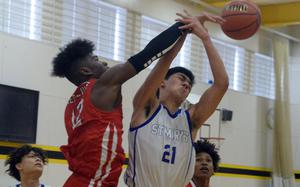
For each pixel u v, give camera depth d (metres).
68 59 2.96
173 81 2.99
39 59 7.21
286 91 11.53
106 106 2.72
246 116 10.88
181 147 2.92
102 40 8.27
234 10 3.50
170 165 2.88
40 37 7.36
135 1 8.81
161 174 2.87
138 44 8.80
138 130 2.86
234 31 3.51
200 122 3.06
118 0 8.53
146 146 2.84
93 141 2.68
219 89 3.06
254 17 3.48
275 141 11.33
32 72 7.12
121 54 8.52
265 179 11.22
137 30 8.81
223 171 10.25
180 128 2.94
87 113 2.72
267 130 11.36
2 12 6.99
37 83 7.16
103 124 2.70
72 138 2.77
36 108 7.00
